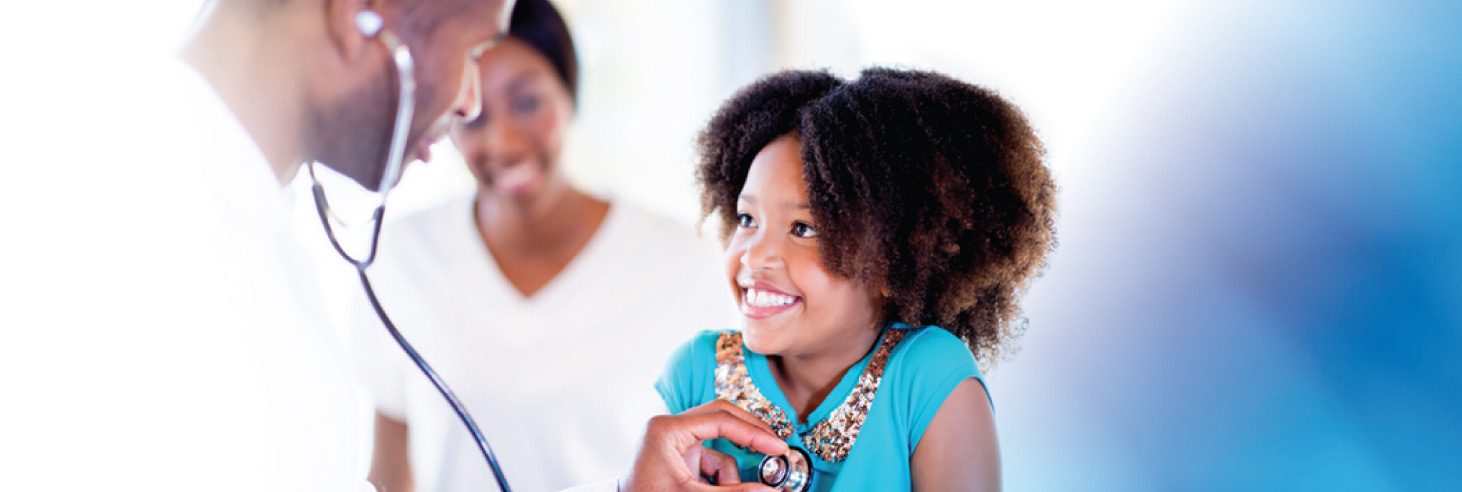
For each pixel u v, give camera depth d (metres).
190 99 0.64
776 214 0.80
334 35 0.66
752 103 0.93
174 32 0.71
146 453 0.58
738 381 0.89
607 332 1.44
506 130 1.38
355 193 0.77
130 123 0.62
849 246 0.78
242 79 0.66
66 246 0.59
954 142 0.82
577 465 1.41
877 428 0.81
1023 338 1.97
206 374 0.60
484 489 1.40
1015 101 0.91
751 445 0.78
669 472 0.76
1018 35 2.02
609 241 1.46
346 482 0.71
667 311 1.46
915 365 0.81
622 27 1.96
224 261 0.63
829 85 0.91
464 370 1.41
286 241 0.72
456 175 1.82
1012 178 0.84
